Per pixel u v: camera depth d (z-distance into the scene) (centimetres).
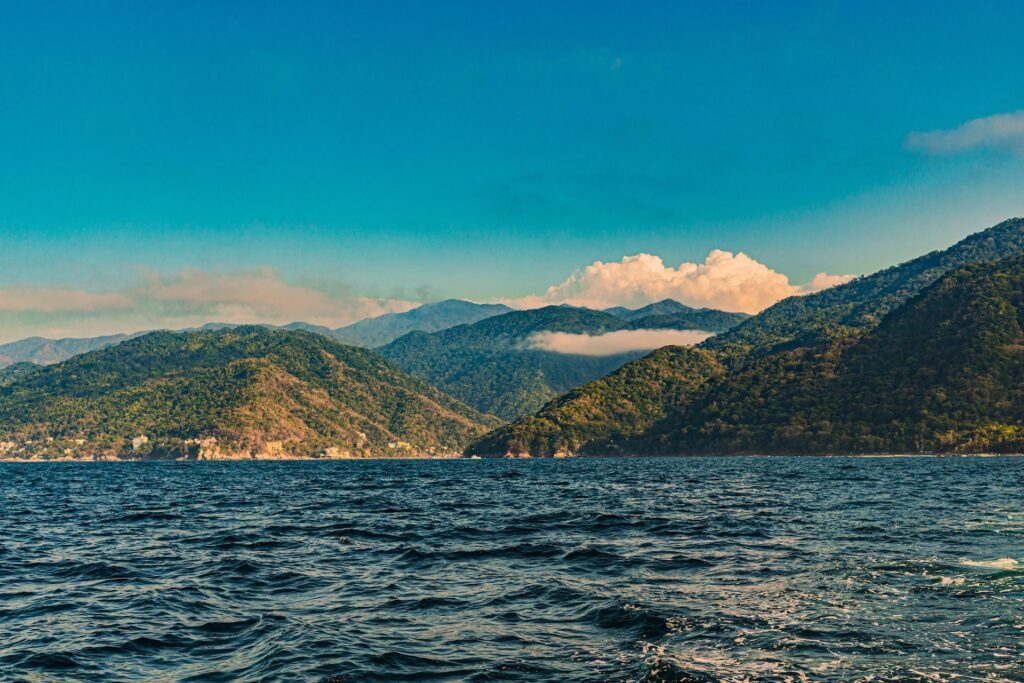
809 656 1688
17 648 1866
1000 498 5969
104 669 1700
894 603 2175
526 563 2983
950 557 2939
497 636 1895
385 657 1731
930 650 1723
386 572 2825
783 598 2261
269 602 2336
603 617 2062
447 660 1702
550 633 1919
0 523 4816
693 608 2139
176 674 1655
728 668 1609
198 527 4428
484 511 5362
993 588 2352
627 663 1655
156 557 3247
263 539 3806
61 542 3809
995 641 1786
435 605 2258
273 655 1766
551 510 5372
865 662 1644
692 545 3419
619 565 2897
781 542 3475
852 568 2739
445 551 3322
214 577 2752
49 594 2497
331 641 1869
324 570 2875
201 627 2050
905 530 3822
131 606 2300
